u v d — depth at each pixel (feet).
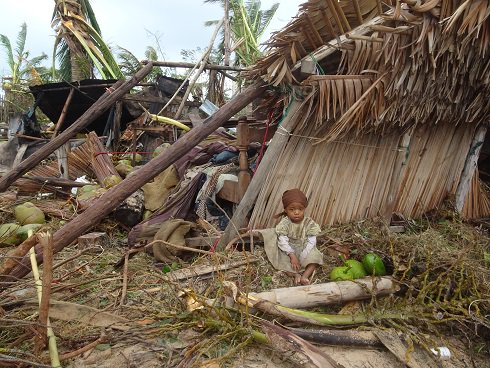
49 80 78.59
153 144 35.47
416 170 14.43
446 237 13.34
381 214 13.88
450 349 8.55
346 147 12.94
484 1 9.76
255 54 45.73
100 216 10.21
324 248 12.16
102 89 31.30
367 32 11.26
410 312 9.33
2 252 13.99
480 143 14.88
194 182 14.62
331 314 9.46
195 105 35.68
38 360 7.35
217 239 12.68
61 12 49.90
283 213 11.52
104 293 10.35
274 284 10.49
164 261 12.14
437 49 10.77
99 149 23.79
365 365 7.89
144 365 7.52
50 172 26.37
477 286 9.75
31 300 9.03
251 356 7.88
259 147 15.88
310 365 7.53
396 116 12.12
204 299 8.86
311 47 11.69
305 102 11.48
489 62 11.35
